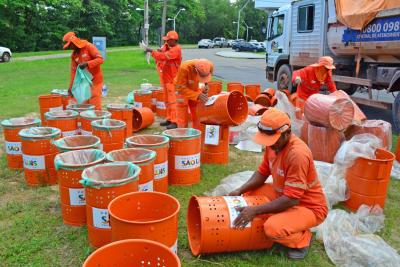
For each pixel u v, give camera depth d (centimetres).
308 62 1094
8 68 2270
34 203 438
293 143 328
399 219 423
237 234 329
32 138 465
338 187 439
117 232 283
